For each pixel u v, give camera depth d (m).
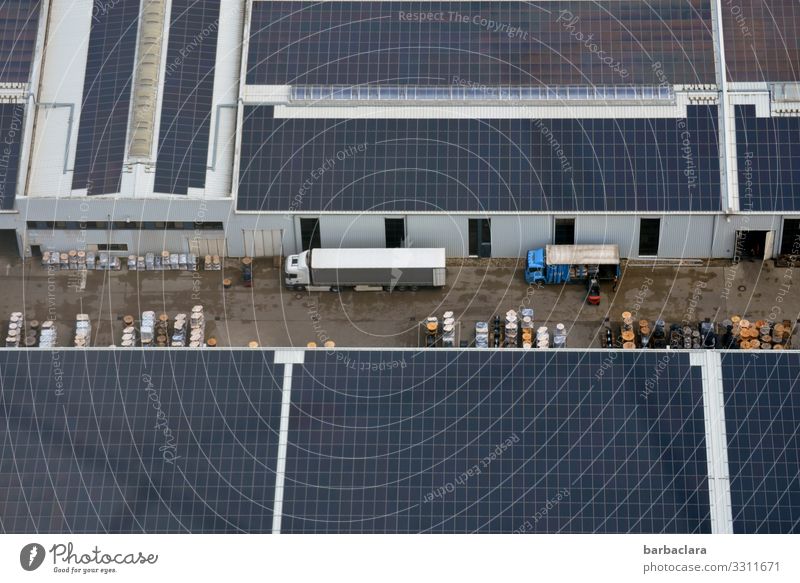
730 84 142.88
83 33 150.88
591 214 138.75
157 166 141.88
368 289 140.62
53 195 141.25
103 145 143.62
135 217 140.75
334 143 142.12
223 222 140.75
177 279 142.00
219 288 141.38
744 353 121.69
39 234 142.25
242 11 152.25
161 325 138.38
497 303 139.50
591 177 139.88
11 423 120.44
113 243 142.50
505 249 141.50
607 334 136.12
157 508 117.38
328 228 140.50
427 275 138.62
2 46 147.88
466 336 137.25
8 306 140.12
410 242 141.12
